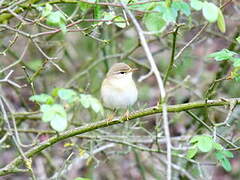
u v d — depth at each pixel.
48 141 7.84
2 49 12.83
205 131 11.48
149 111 7.45
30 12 9.31
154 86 16.03
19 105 14.15
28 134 12.95
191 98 12.74
